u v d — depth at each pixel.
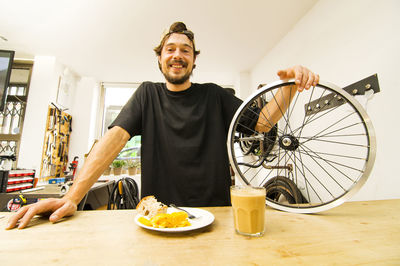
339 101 1.52
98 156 0.74
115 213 0.59
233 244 0.37
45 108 2.56
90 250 0.34
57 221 0.51
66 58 2.74
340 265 0.29
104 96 3.63
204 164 0.96
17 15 1.96
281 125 2.17
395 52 1.20
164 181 0.97
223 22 2.11
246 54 2.72
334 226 0.46
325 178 1.64
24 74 2.72
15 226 0.47
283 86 0.69
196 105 1.02
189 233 0.43
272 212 0.60
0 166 1.83
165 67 0.96
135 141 3.50
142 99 1.04
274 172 2.28
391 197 1.18
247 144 1.79
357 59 1.44
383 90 1.25
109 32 2.23
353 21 1.48
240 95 3.17
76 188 0.64
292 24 2.15
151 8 1.90
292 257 0.31
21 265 0.29
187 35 0.96
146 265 0.29
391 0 1.23
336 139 1.55
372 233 0.42
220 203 0.93
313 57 1.88
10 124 2.50
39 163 2.45
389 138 1.21
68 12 1.94
